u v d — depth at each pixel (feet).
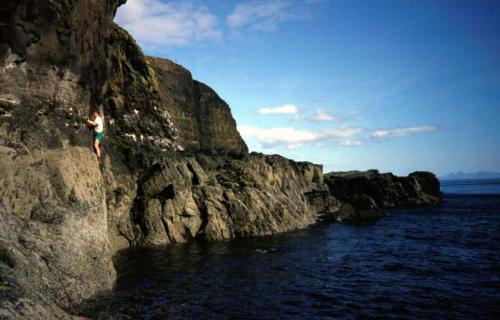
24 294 35.88
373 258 93.66
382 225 164.04
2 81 52.54
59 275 48.67
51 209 55.16
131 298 58.18
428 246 110.93
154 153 147.43
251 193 139.44
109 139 116.67
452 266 84.64
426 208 255.70
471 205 275.39
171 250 102.89
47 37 58.70
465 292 65.00
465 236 129.49
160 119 157.07
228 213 130.52
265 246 110.01
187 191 125.29
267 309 55.67
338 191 280.92
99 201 69.56
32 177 54.24
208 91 229.25
